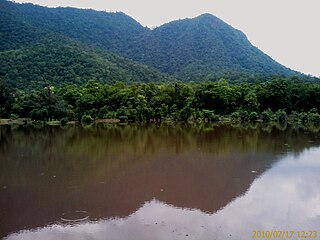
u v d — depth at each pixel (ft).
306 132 186.29
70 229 55.36
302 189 75.15
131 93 296.10
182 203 67.05
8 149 131.85
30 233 54.08
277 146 134.21
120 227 55.83
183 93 294.05
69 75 433.07
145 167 98.17
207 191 74.54
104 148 132.87
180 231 53.83
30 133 189.37
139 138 163.43
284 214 60.54
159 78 535.19
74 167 98.73
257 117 279.28
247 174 88.99
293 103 303.48
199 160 107.55
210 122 268.82
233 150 125.59
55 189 76.59
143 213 61.77
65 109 259.19
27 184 80.89
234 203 66.64
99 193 73.51
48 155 118.21
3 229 55.57
